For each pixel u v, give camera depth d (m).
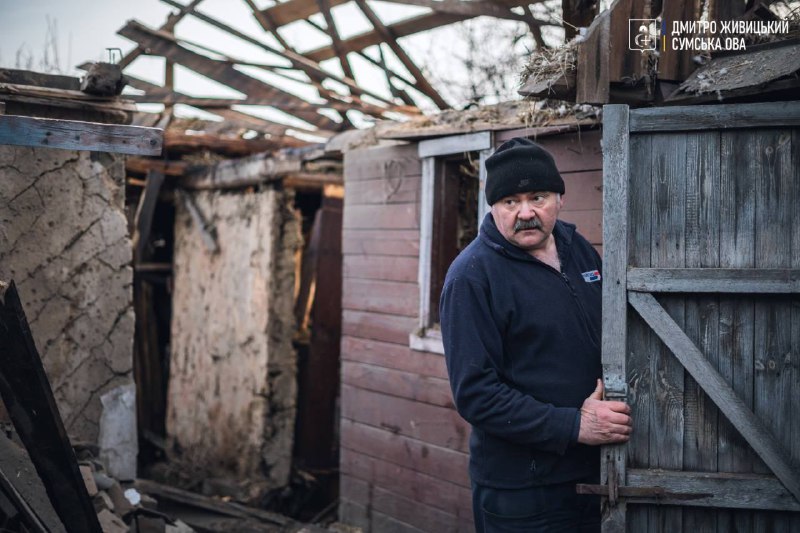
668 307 2.36
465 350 2.28
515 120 3.82
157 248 7.94
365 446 4.94
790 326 2.29
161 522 3.63
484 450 2.38
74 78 4.02
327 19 5.89
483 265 2.35
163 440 7.16
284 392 6.05
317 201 7.09
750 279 2.28
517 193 2.28
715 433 2.35
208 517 5.10
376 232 4.86
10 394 2.37
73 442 3.80
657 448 2.37
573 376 2.32
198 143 6.71
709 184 2.34
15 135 2.73
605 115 2.37
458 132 4.14
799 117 2.25
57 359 3.90
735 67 2.57
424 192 4.45
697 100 2.58
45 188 3.85
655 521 2.36
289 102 6.32
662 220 2.37
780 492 2.27
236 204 6.43
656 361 2.38
